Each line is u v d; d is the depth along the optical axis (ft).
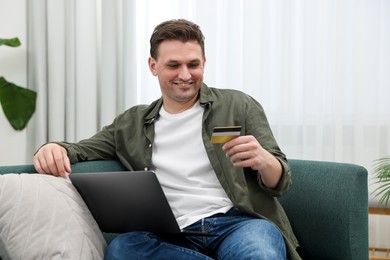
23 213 4.19
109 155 5.78
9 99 8.43
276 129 8.40
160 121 5.47
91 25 8.59
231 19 8.42
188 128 5.27
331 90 8.17
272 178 4.63
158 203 4.31
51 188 4.50
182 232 4.43
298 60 8.32
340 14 7.98
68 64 8.72
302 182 5.58
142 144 5.47
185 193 5.05
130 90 8.53
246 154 4.34
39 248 4.08
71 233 4.26
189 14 8.55
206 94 5.36
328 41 8.14
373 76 8.07
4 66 8.57
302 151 8.32
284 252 4.34
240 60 8.47
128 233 4.55
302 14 8.23
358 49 8.02
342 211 5.12
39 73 8.57
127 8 8.48
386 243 8.23
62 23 8.57
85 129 8.63
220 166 4.97
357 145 8.09
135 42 8.57
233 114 5.24
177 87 5.16
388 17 8.01
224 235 4.63
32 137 8.77
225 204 4.91
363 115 8.11
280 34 8.25
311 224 5.44
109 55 8.54
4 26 8.52
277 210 5.03
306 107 8.21
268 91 8.32
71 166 5.28
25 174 4.59
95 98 8.65
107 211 4.59
